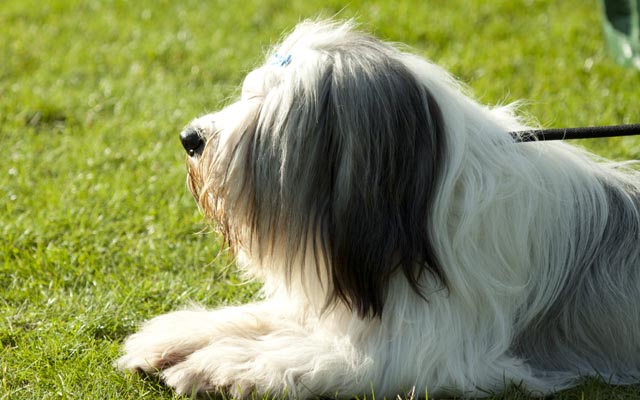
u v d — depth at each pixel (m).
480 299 4.21
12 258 5.86
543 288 4.34
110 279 5.51
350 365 4.15
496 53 9.58
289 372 4.10
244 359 4.21
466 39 10.11
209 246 5.91
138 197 6.62
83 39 10.48
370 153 3.87
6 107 8.43
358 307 4.07
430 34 10.18
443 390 4.19
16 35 10.59
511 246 4.20
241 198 4.13
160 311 5.18
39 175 7.09
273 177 3.99
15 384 4.43
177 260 5.79
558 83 8.73
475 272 4.13
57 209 6.44
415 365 4.14
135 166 7.25
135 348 4.50
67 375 4.40
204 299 5.28
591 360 4.49
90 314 5.02
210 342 4.43
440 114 4.02
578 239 4.42
